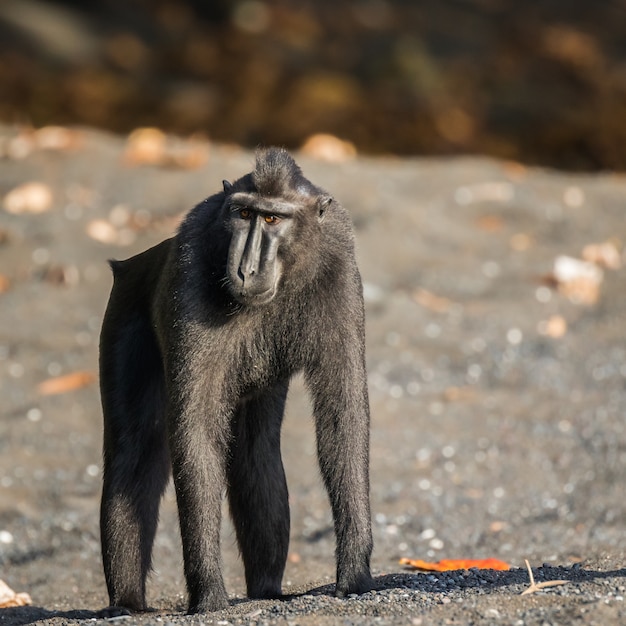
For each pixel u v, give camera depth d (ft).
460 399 120.78
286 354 74.43
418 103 269.44
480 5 342.64
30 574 94.12
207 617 64.49
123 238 151.53
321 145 189.06
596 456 109.70
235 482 79.87
